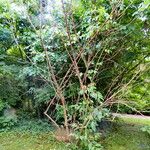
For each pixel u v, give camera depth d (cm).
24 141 380
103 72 415
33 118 488
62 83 392
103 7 350
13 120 444
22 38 478
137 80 411
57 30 362
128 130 456
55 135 396
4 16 491
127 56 409
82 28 363
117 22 369
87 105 334
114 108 449
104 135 412
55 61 414
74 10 371
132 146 373
